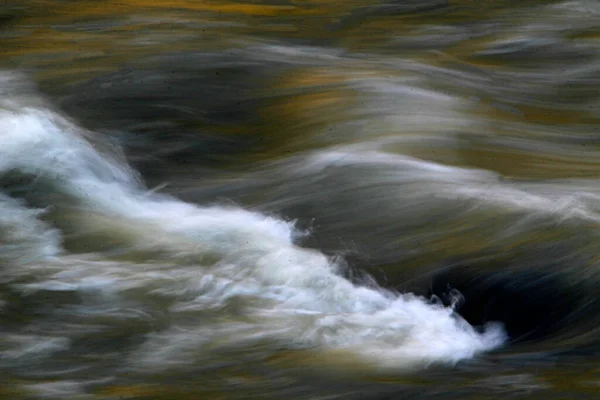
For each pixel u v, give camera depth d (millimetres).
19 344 21453
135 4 56750
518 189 29188
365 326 22609
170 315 22859
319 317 22969
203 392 19469
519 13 57594
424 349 21625
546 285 24109
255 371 20359
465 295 24531
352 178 30438
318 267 25266
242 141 35531
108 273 24844
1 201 28656
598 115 39281
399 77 43031
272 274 24984
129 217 28656
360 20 56125
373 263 25859
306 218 28594
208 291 24031
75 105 38344
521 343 22484
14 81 40938
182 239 26984
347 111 37438
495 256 25234
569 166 32219
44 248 26234
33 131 32562
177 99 39344
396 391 19594
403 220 27609
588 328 22625
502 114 38406
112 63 43750
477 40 51906
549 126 37188
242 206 29734
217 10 56500
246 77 42438
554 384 19891
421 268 25391
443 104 38812
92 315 22812
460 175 30578
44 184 29906
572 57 48594
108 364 20641
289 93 40094
